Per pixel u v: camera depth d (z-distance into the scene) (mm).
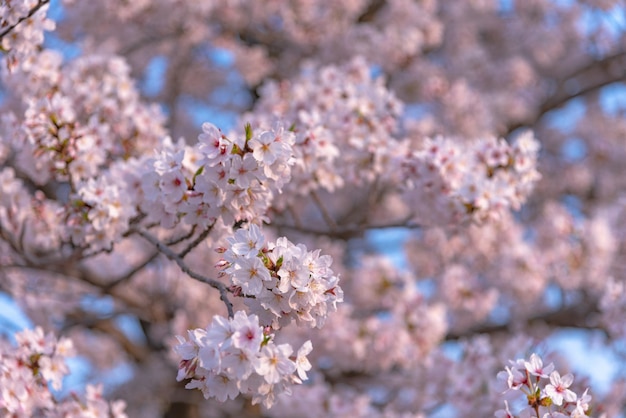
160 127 5203
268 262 2762
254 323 2557
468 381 5715
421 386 6738
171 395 8500
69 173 4258
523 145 4922
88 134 4484
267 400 2662
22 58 4109
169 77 9867
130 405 9023
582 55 11898
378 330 6629
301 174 4828
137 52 9367
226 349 2512
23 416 3871
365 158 5273
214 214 3354
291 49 9805
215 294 7672
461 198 4816
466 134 8930
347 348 6656
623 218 8070
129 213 4102
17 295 6531
